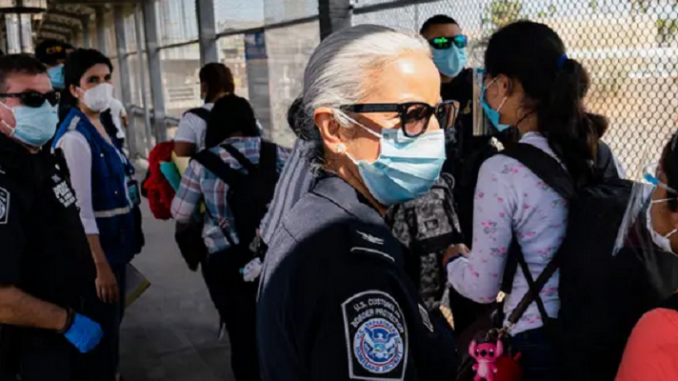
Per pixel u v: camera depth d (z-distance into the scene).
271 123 6.40
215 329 4.59
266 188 2.97
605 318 1.62
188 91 9.86
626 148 2.45
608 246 1.61
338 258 1.11
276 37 6.06
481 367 1.82
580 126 1.79
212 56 8.01
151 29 11.08
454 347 1.33
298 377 1.14
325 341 1.06
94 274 2.40
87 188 3.00
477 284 1.88
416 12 3.83
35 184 2.12
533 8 2.91
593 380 1.67
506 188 1.79
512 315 1.84
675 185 1.29
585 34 2.64
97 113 3.27
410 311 1.16
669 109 2.29
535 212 1.77
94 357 2.88
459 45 3.08
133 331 4.58
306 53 5.48
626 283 1.59
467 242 2.84
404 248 2.34
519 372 1.81
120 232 3.21
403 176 1.28
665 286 1.57
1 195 1.99
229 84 4.45
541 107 1.82
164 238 7.08
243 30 6.86
